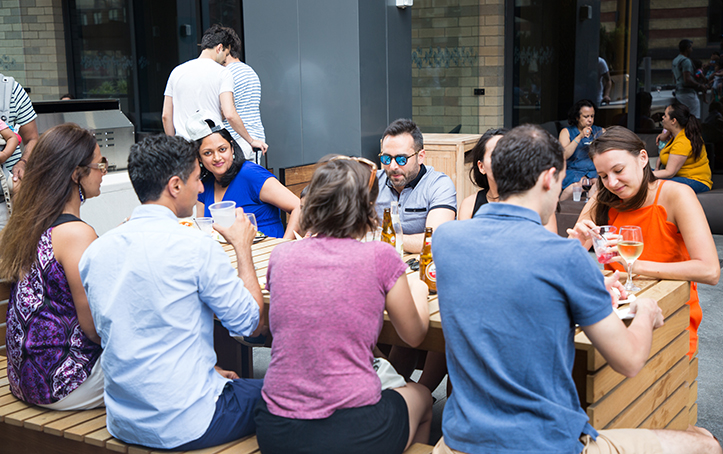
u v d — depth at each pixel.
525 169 1.67
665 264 2.33
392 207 2.57
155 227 1.94
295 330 1.79
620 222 2.54
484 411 1.64
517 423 1.59
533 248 1.60
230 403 2.01
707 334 3.93
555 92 8.57
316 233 1.89
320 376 1.78
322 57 5.32
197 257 1.92
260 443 1.85
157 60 8.25
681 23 7.81
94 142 2.22
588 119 6.45
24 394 2.23
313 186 1.87
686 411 2.43
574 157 6.53
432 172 3.24
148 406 1.91
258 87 5.03
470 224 1.72
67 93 8.95
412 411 1.96
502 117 8.54
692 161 6.09
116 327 1.89
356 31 5.13
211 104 4.71
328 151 5.46
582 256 1.58
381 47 5.36
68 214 2.17
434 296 2.23
